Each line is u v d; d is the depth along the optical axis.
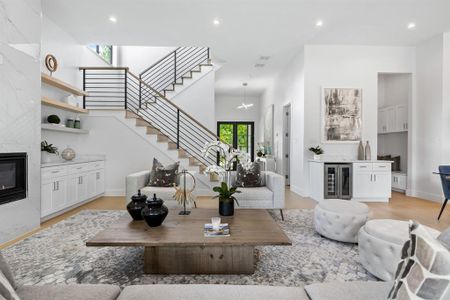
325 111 5.36
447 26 4.55
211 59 6.59
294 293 1.16
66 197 3.94
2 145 2.76
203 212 2.71
